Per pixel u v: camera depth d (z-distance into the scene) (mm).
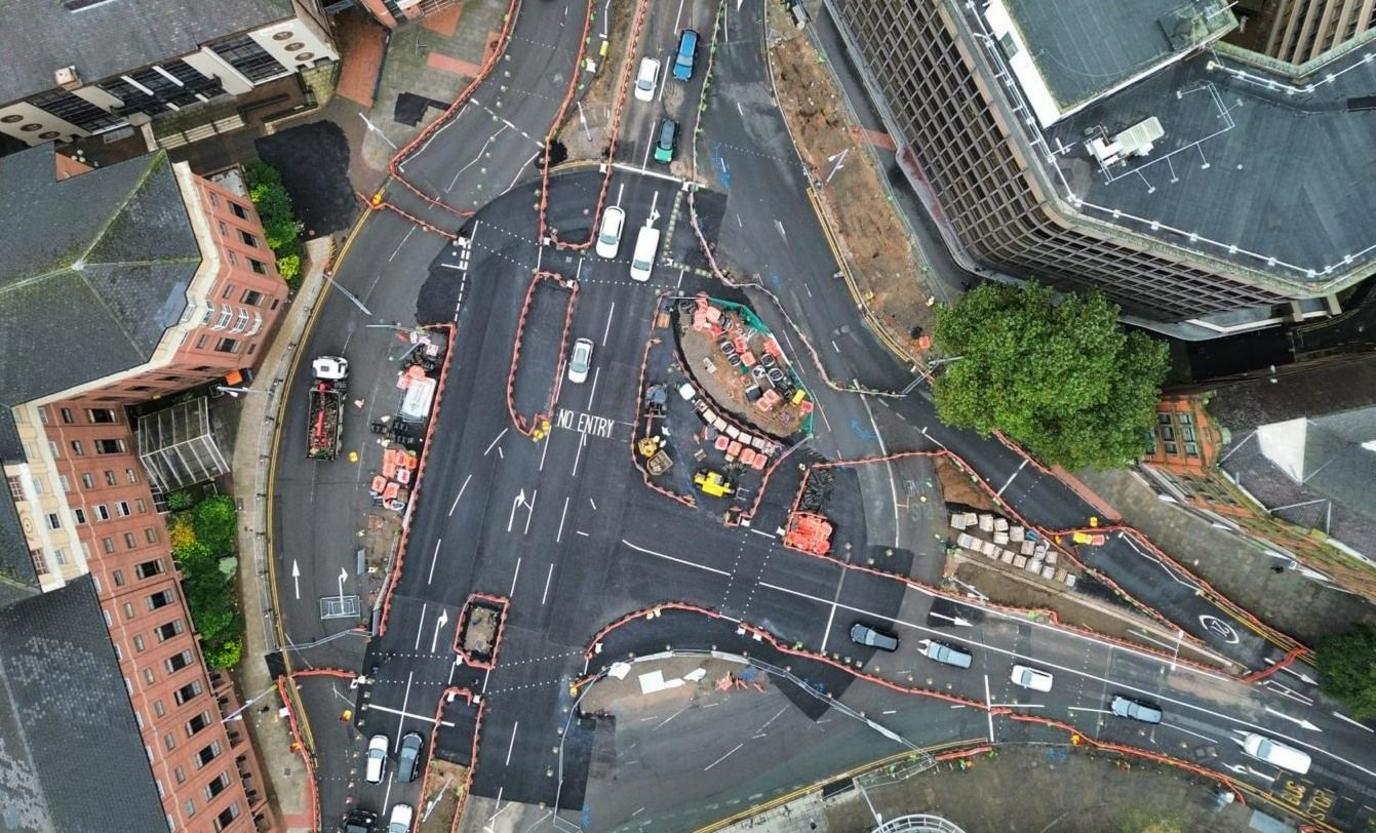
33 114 70938
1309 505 64812
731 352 79500
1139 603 80188
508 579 79750
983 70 61375
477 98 80125
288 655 79062
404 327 79625
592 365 79938
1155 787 79750
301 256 79188
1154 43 59094
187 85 74062
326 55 76812
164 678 69875
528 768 79438
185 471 76750
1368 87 61500
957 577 80500
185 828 66688
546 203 79938
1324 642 76562
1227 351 79188
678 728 79812
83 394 66562
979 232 72375
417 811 79000
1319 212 61344
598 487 80062
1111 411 68312
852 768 80062
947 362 76312
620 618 79812
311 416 78000
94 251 59688
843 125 80625
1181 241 61312
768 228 80500
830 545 80250
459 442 79625
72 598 63750
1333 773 79000
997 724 80188
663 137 79062
